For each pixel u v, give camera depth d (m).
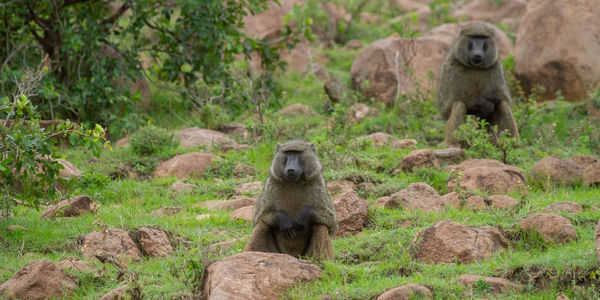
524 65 31.80
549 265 13.45
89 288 13.77
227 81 31.50
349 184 21.70
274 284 12.25
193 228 18.00
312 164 14.55
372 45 34.34
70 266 14.62
